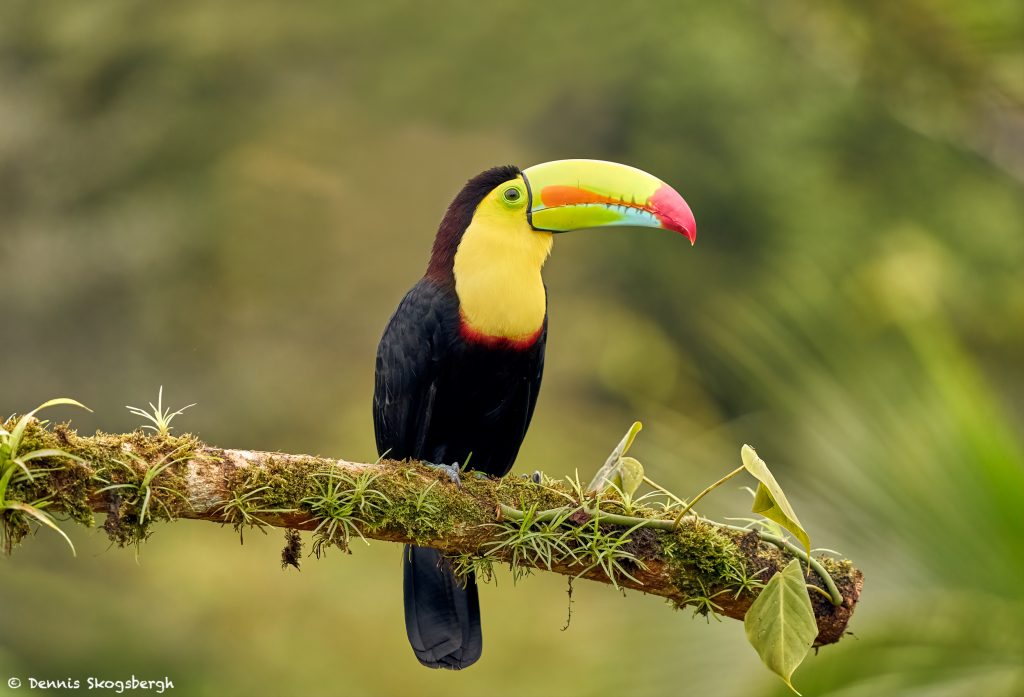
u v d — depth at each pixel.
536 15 18.22
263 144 20.08
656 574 4.88
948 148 19.58
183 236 19.62
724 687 6.48
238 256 20.02
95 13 18.84
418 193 20.84
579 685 7.50
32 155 19.20
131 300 19.41
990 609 6.05
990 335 18.80
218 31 18.92
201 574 16.20
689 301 20.98
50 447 4.42
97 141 19.41
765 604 4.61
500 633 15.09
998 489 6.11
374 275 20.59
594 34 18.77
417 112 20.02
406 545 5.75
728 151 20.45
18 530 4.42
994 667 5.99
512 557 4.91
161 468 4.52
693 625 6.66
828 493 6.52
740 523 7.14
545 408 20.70
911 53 10.30
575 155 20.98
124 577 16.05
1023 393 16.97
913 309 7.83
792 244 19.62
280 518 4.70
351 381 19.97
